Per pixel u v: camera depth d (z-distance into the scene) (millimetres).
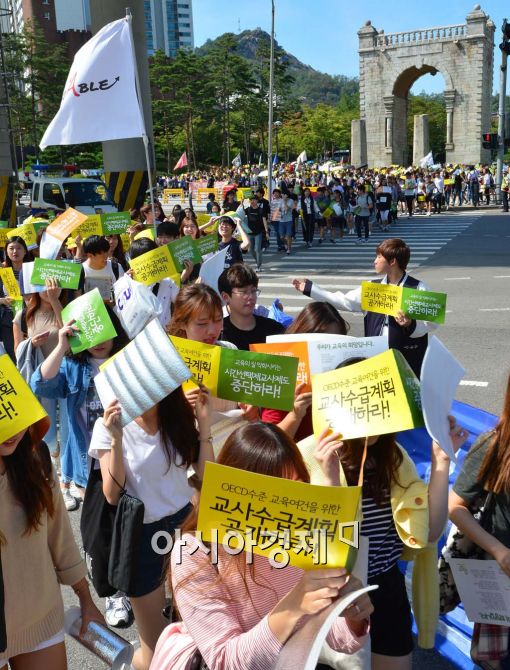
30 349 5215
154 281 6461
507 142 34000
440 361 2381
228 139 84625
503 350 9281
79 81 7383
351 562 1829
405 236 24328
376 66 67125
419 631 2730
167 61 84062
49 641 2533
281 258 19891
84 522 3186
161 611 3055
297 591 1823
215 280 6180
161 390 2652
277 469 2014
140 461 3000
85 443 4586
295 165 62219
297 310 12711
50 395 4477
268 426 2100
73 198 22438
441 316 5156
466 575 2689
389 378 2314
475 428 4863
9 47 62062
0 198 24609
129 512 2893
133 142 21625
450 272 16062
